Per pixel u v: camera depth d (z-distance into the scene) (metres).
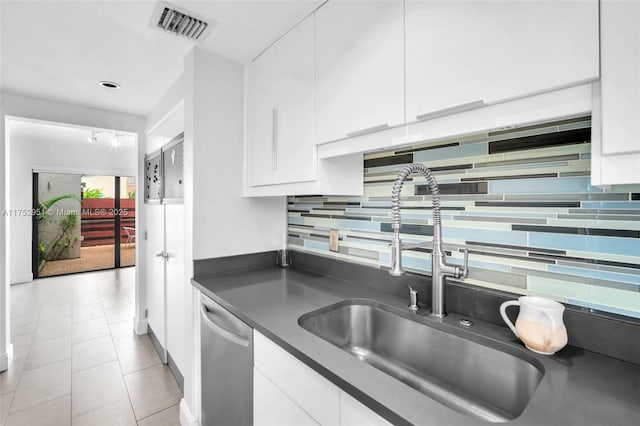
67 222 5.40
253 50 1.64
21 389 2.06
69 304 3.81
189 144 1.67
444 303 1.09
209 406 1.45
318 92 1.26
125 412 1.85
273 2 1.25
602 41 0.60
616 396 0.65
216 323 1.33
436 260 1.09
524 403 0.83
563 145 0.91
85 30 1.51
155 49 1.68
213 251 1.71
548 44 0.67
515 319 0.98
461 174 1.15
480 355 0.93
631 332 0.78
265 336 1.02
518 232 1.00
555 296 0.93
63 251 5.39
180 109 1.97
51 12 1.37
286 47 1.46
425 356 1.08
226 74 1.74
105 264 5.82
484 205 1.08
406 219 1.34
